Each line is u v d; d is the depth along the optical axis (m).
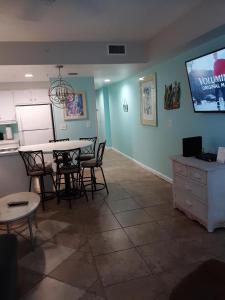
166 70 4.20
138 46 4.17
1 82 5.62
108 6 2.62
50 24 3.03
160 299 1.85
